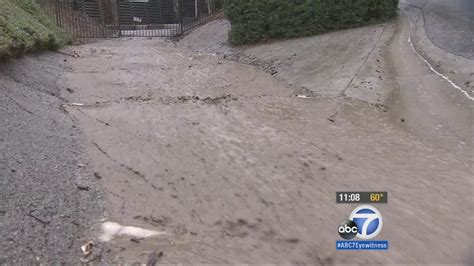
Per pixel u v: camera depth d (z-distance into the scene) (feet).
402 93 25.77
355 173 15.83
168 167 16.14
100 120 21.49
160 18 84.74
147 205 13.28
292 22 44.68
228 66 38.37
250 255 10.96
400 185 14.87
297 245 11.44
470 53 29.25
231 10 47.09
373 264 10.64
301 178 15.43
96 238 11.21
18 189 12.53
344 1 43.55
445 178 15.42
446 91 24.40
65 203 12.57
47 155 15.60
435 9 46.03
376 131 20.79
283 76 34.58
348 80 29.68
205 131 20.44
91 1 73.72
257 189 14.56
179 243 11.35
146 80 32.07
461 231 12.08
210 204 13.53
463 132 19.60
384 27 41.86
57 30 48.73
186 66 37.93
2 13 32.17
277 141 19.24
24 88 23.84
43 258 9.98
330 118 22.77
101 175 15.01
